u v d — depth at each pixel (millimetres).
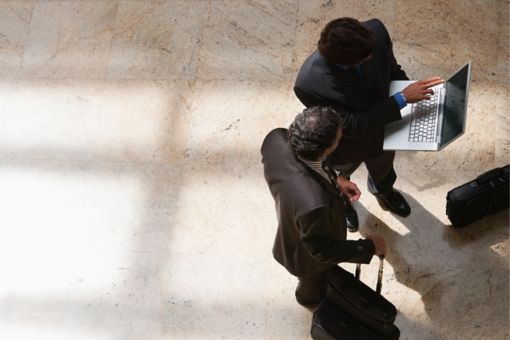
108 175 4496
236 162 4395
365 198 4184
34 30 4906
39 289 4301
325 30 2926
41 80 4781
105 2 4887
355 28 2863
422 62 4383
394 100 3158
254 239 4207
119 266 4281
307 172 2762
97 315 4203
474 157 4141
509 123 4176
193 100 4562
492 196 3799
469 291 3896
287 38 4594
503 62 4301
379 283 3568
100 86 4699
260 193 4305
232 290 4121
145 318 4152
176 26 4750
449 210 3877
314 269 3309
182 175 4418
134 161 4500
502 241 3957
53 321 4227
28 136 4664
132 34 4785
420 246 4027
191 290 4160
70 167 4555
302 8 4629
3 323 4258
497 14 4398
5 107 4754
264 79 4535
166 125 4543
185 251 4246
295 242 3086
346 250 2953
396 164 4207
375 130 3275
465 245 3986
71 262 4332
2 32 4938
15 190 4547
